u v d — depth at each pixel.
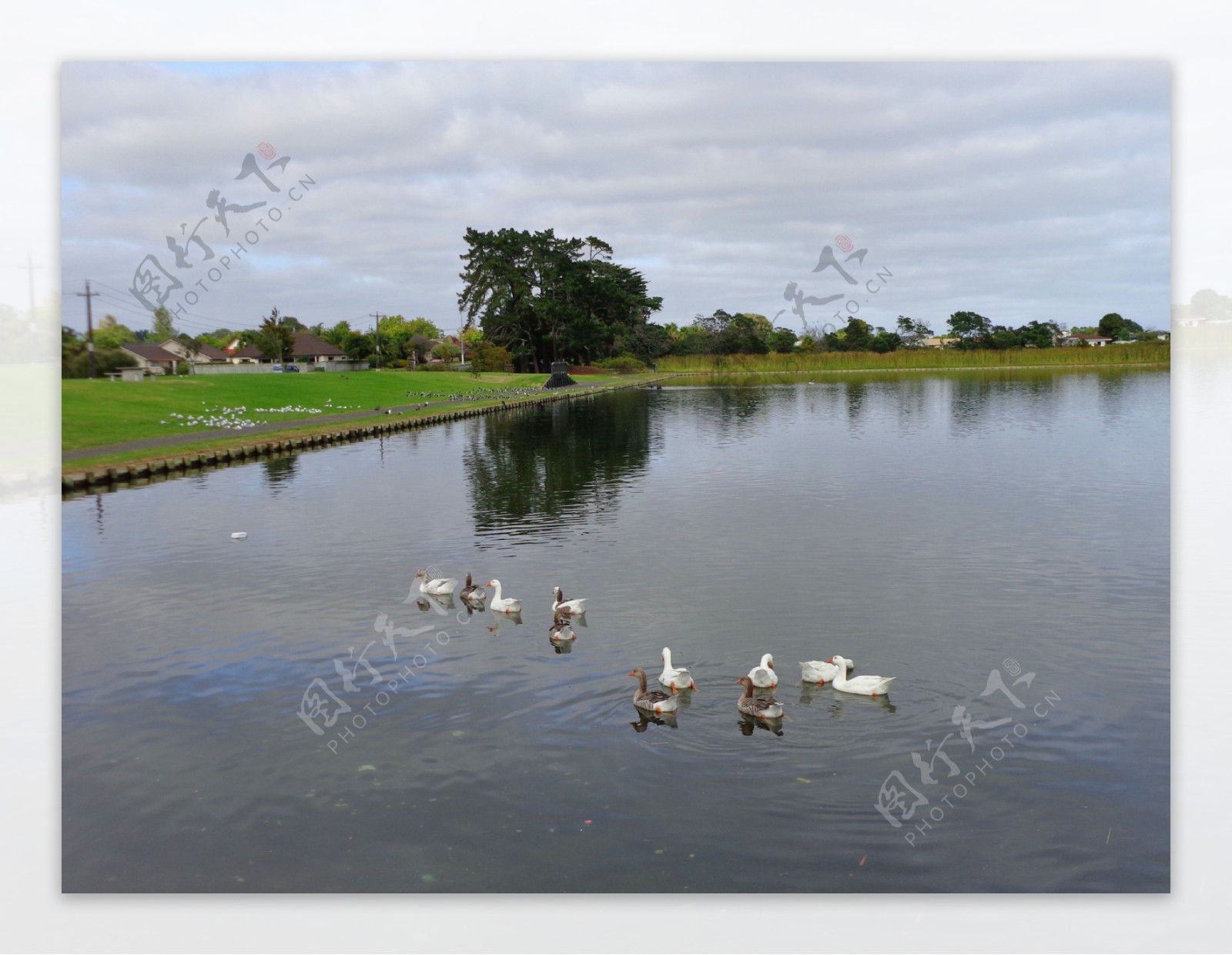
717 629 20.62
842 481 41.91
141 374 92.81
